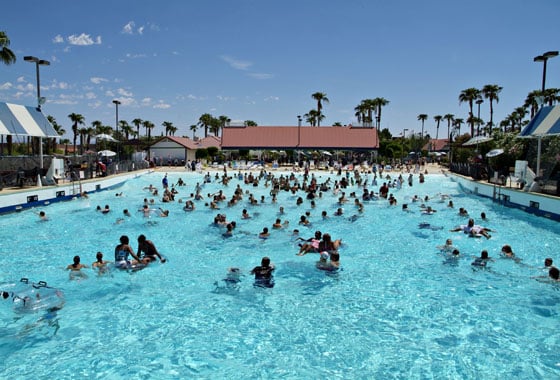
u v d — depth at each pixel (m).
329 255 11.46
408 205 21.83
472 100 67.62
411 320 7.82
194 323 7.68
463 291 9.31
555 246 13.24
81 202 21.97
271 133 63.19
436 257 12.07
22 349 6.70
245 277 10.16
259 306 8.47
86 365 6.22
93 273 10.37
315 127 63.81
